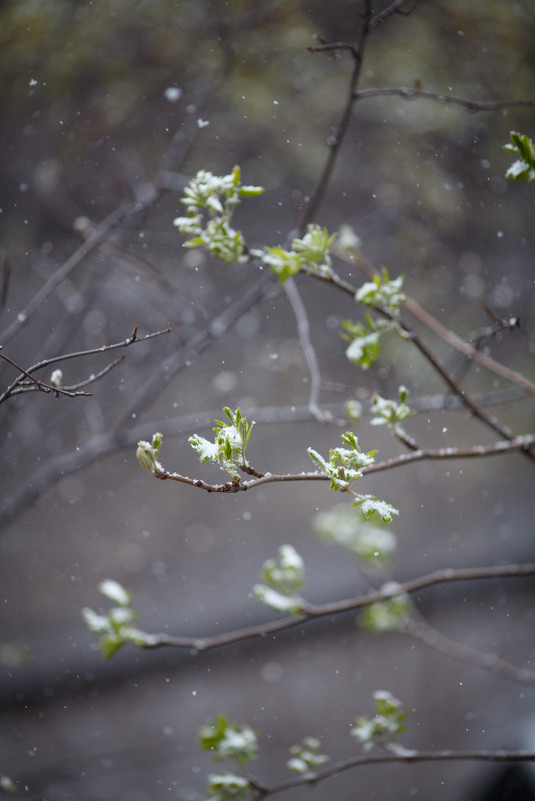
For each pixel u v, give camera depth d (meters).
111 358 4.37
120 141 5.21
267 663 6.27
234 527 7.51
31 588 6.33
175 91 3.83
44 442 4.21
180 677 5.94
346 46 2.20
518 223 6.37
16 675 5.42
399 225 6.00
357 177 6.01
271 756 5.59
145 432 3.46
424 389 5.95
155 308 4.23
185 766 5.14
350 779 5.48
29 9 4.43
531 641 6.43
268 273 3.08
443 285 6.29
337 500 7.88
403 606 2.89
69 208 5.05
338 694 6.12
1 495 3.98
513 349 6.17
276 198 6.05
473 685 6.07
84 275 4.71
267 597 2.17
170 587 6.84
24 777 4.36
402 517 7.80
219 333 3.20
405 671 6.30
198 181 1.94
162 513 7.18
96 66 4.97
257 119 5.36
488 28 5.46
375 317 5.91
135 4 4.73
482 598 6.84
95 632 2.17
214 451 1.70
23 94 4.83
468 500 7.93
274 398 6.25
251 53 4.97
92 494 6.68
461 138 5.91
